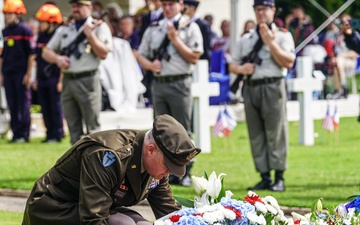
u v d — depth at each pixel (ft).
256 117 42.45
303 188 42.80
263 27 41.37
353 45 44.06
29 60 62.44
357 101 77.92
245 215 22.63
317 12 102.42
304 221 23.93
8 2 62.03
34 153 56.18
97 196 23.34
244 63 42.19
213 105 73.67
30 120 63.62
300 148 58.49
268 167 42.42
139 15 73.97
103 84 68.80
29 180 45.27
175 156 23.27
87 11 46.70
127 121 68.03
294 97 78.84
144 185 24.26
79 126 47.75
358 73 87.04
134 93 69.62
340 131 67.05
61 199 24.32
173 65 43.88
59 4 95.09
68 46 46.57
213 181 23.35
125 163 23.56
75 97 46.83
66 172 24.29
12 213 37.42
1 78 67.87
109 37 46.70
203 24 55.98
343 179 45.32
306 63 60.08
